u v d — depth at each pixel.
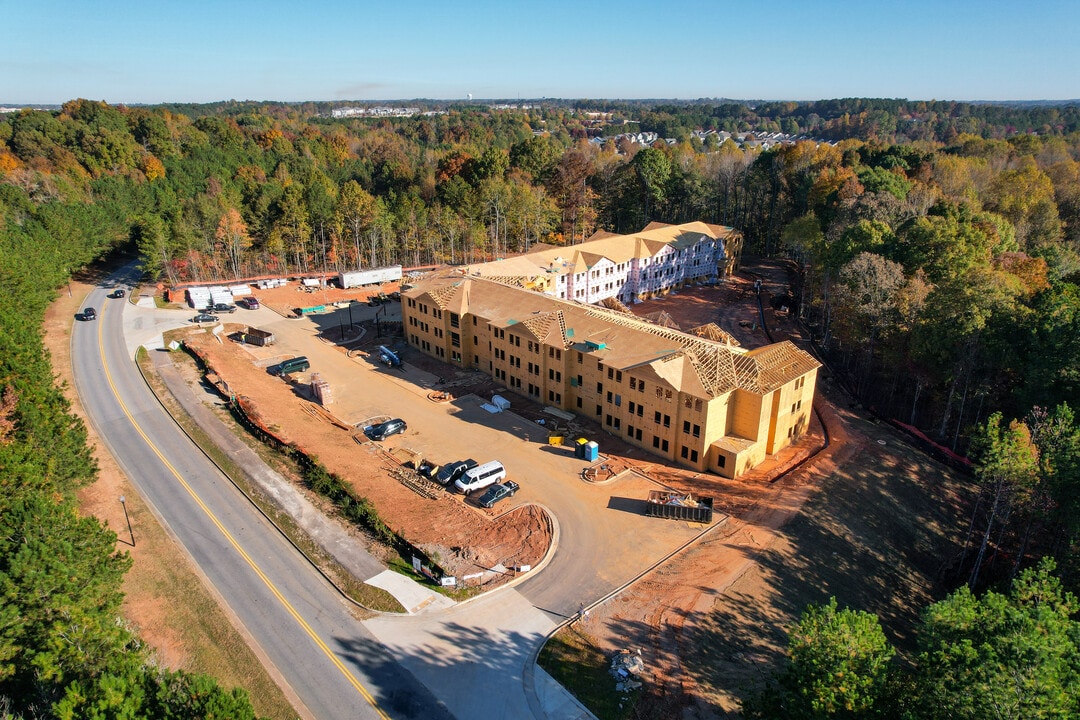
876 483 60.31
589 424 71.56
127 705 27.56
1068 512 45.78
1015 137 184.00
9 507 39.12
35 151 177.38
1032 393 60.19
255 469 60.53
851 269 81.88
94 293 117.25
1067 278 87.50
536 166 176.00
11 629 33.47
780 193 156.50
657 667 39.56
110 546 39.16
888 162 143.75
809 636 30.53
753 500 57.16
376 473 61.03
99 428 67.88
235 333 97.62
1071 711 25.91
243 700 28.23
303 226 131.62
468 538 51.78
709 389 59.81
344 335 99.31
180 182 167.38
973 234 86.62
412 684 38.12
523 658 40.06
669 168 160.25
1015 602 35.94
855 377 85.25
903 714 27.44
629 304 119.75
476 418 73.00
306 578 46.78
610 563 49.03
